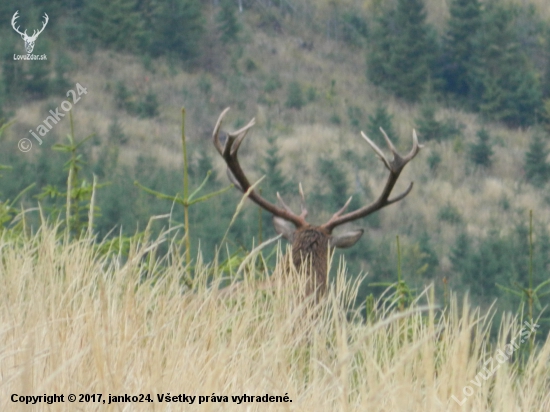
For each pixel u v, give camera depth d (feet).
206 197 68.03
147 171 375.04
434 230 378.94
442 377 40.16
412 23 604.49
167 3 600.39
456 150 495.00
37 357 34.78
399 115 568.41
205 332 43.91
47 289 43.93
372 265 257.34
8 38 465.47
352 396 42.11
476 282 250.98
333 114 553.64
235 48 628.69
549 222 409.08
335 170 377.09
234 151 82.89
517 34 651.25
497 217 405.18
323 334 50.16
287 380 39.29
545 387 47.55
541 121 574.56
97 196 249.34
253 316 51.06
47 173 263.29
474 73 595.47
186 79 570.05
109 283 46.32
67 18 582.76
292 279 59.11
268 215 264.52
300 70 637.71
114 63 558.15
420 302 83.30
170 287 48.21
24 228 58.13
